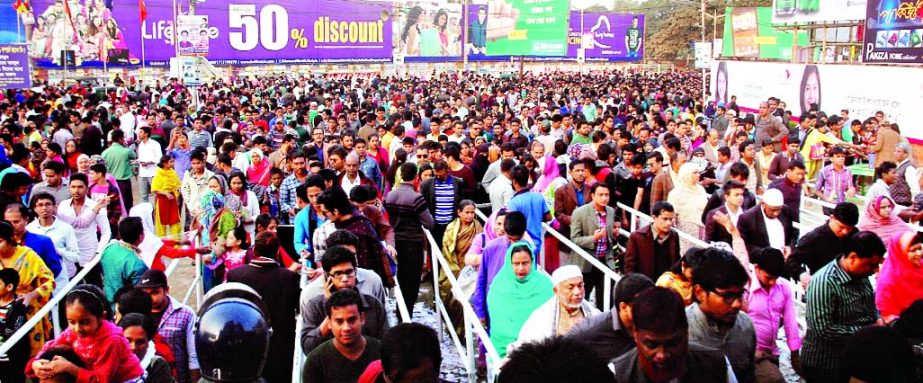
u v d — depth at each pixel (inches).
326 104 1056.2
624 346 165.5
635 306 125.4
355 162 391.9
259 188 448.1
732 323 159.2
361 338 174.1
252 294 126.6
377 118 731.4
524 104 985.5
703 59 1374.3
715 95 1234.6
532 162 422.3
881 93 826.8
